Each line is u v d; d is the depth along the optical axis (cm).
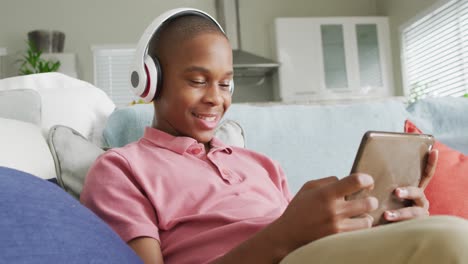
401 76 566
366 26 580
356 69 571
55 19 559
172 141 88
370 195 59
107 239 47
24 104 106
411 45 553
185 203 81
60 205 46
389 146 59
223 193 84
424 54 529
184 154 88
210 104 87
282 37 560
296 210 53
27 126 96
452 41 480
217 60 86
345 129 135
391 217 61
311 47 564
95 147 101
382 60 579
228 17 575
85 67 559
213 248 74
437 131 149
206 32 87
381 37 581
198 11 92
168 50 87
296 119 133
